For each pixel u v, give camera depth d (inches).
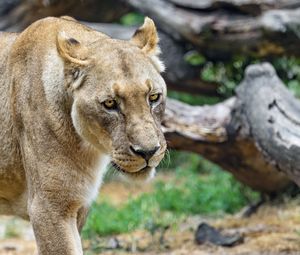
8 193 349.4
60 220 321.4
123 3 671.1
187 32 605.6
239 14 596.7
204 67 626.5
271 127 442.3
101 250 470.3
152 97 301.1
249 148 489.1
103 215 540.4
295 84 618.2
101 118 299.0
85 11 671.1
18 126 331.6
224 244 465.1
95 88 299.6
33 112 323.0
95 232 512.1
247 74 486.3
